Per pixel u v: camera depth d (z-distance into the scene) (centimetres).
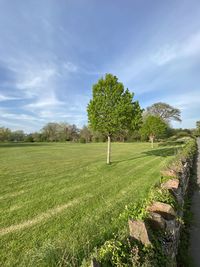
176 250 380
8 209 615
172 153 2062
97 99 1313
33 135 6191
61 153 2195
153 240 267
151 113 5781
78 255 276
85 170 1184
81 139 5566
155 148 2812
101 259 212
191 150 1602
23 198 709
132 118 1373
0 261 374
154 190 445
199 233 478
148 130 3184
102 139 5378
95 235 356
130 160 1575
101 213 571
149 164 1373
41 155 1994
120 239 247
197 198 720
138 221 267
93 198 704
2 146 3219
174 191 455
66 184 882
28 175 1059
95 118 1326
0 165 1371
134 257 219
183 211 574
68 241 372
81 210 601
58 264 255
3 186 851
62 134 6297
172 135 5909
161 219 307
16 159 1680
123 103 1294
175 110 5816
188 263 373
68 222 524
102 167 1269
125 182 908
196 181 955
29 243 431
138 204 390
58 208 621
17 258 382
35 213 586
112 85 1317
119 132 1420
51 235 461
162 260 263
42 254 288
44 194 751
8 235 466
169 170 602
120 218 380
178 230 416
